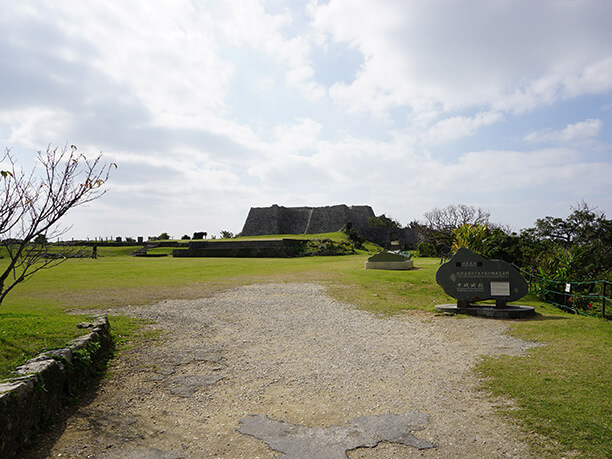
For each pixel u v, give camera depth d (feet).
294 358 20.44
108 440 12.11
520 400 14.25
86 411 14.11
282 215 228.84
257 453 11.40
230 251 116.67
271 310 33.01
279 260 94.73
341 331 26.21
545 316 31.01
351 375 17.87
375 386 16.49
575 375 16.37
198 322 28.45
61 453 11.29
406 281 50.14
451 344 22.81
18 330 17.85
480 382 16.43
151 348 21.94
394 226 209.05
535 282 44.16
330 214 222.69
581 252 49.52
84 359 16.20
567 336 23.21
